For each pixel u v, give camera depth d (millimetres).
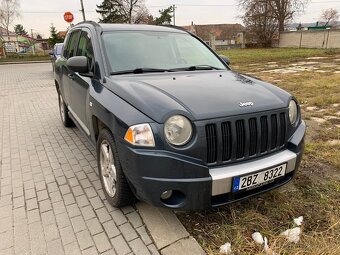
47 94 10266
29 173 3889
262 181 2480
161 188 2277
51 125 6141
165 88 2688
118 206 2916
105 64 3246
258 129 2484
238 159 2426
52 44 45688
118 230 2662
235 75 3469
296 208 2840
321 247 2305
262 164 2465
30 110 7707
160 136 2242
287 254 2256
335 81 9438
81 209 3010
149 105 2365
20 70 22594
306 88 8492
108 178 3031
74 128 5883
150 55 3539
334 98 6934
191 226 2646
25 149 4781
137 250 2412
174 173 2244
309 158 3887
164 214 2812
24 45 61281
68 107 5082
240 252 2305
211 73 3457
